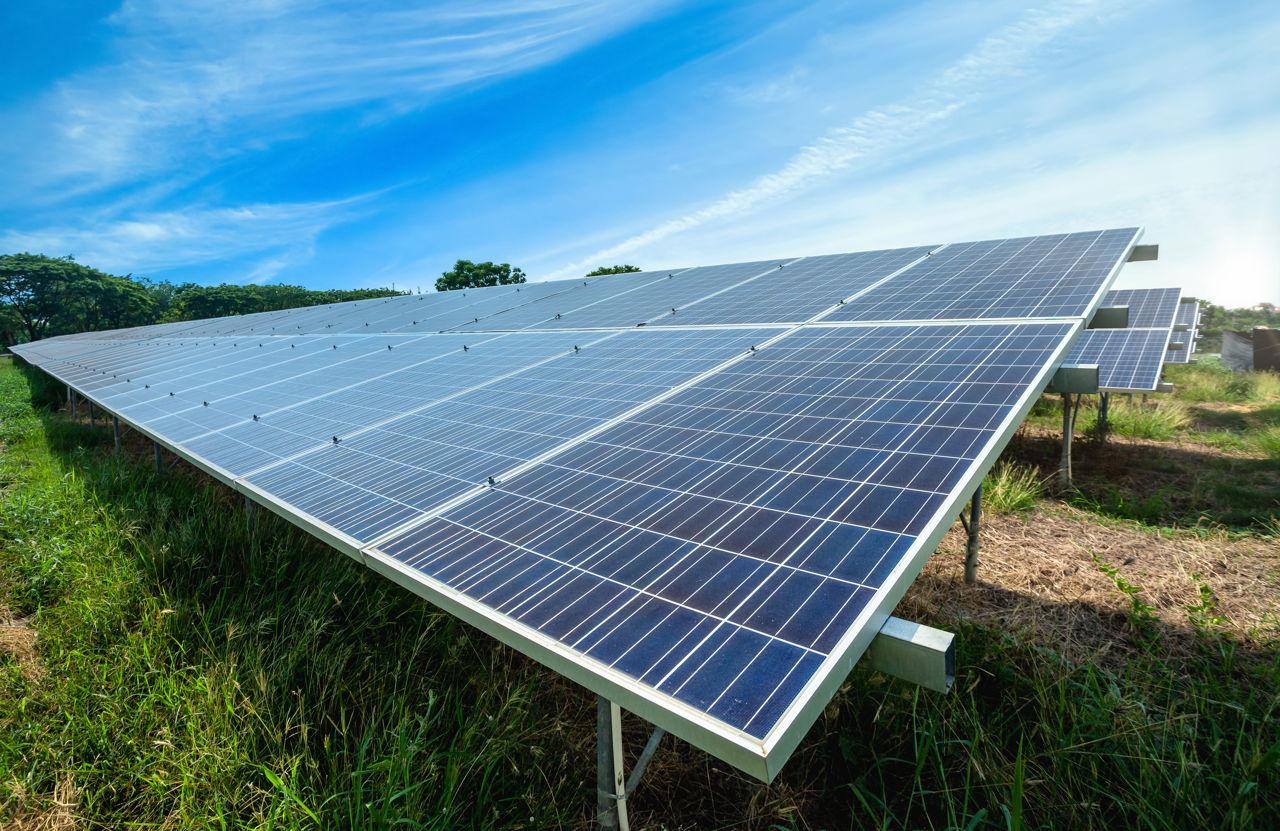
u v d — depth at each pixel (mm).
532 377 8781
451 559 4344
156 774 4652
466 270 62469
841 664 2770
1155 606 6602
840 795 4707
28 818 4438
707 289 13719
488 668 5926
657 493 4707
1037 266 9273
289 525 8555
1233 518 9016
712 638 3072
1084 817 4055
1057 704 4848
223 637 6363
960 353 6297
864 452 4656
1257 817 3807
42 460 13531
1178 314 20203
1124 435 14625
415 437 7160
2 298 70562
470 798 4637
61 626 6633
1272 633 5930
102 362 19672
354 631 6375
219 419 9562
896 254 13023
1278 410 16531
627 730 5434
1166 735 4418
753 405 6102
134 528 8727
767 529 3930
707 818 4609
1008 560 7941
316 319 24203
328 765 4781
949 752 4652
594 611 3475
